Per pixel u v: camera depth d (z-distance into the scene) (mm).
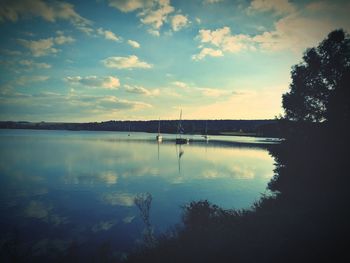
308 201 13281
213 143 138250
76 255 13352
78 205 22875
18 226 17688
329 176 14305
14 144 102000
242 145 121625
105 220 18938
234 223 12242
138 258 10938
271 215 12266
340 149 13961
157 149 93375
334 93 15211
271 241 9203
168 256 9820
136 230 16891
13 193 27094
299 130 17125
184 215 18125
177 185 32406
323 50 17156
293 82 18500
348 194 12797
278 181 17484
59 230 17000
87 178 36594
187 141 129500
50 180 34688
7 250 13898
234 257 8352
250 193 27609
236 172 43531
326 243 8555
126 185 32125
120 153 75250
